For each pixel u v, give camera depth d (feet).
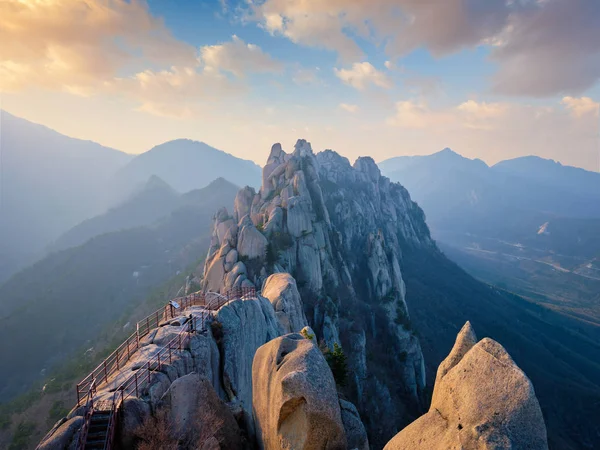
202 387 64.13
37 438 229.25
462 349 46.62
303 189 324.60
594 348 581.94
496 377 38.60
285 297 159.74
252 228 264.72
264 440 57.21
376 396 242.58
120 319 430.61
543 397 386.93
